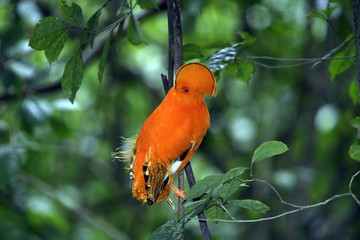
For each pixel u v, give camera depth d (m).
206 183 4.50
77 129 14.28
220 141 13.67
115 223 14.53
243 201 4.89
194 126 4.93
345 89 12.42
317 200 12.68
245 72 6.62
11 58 9.34
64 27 4.89
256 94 13.73
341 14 9.45
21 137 10.66
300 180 11.48
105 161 15.41
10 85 9.33
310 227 12.41
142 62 14.53
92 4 11.82
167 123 4.93
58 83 10.11
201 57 6.47
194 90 4.89
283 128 13.18
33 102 9.63
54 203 12.70
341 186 12.33
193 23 10.94
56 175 14.46
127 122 15.07
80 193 14.50
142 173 5.04
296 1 13.52
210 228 13.12
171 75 5.26
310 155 11.59
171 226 4.62
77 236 13.02
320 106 11.52
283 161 12.48
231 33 12.84
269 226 12.02
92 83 13.96
